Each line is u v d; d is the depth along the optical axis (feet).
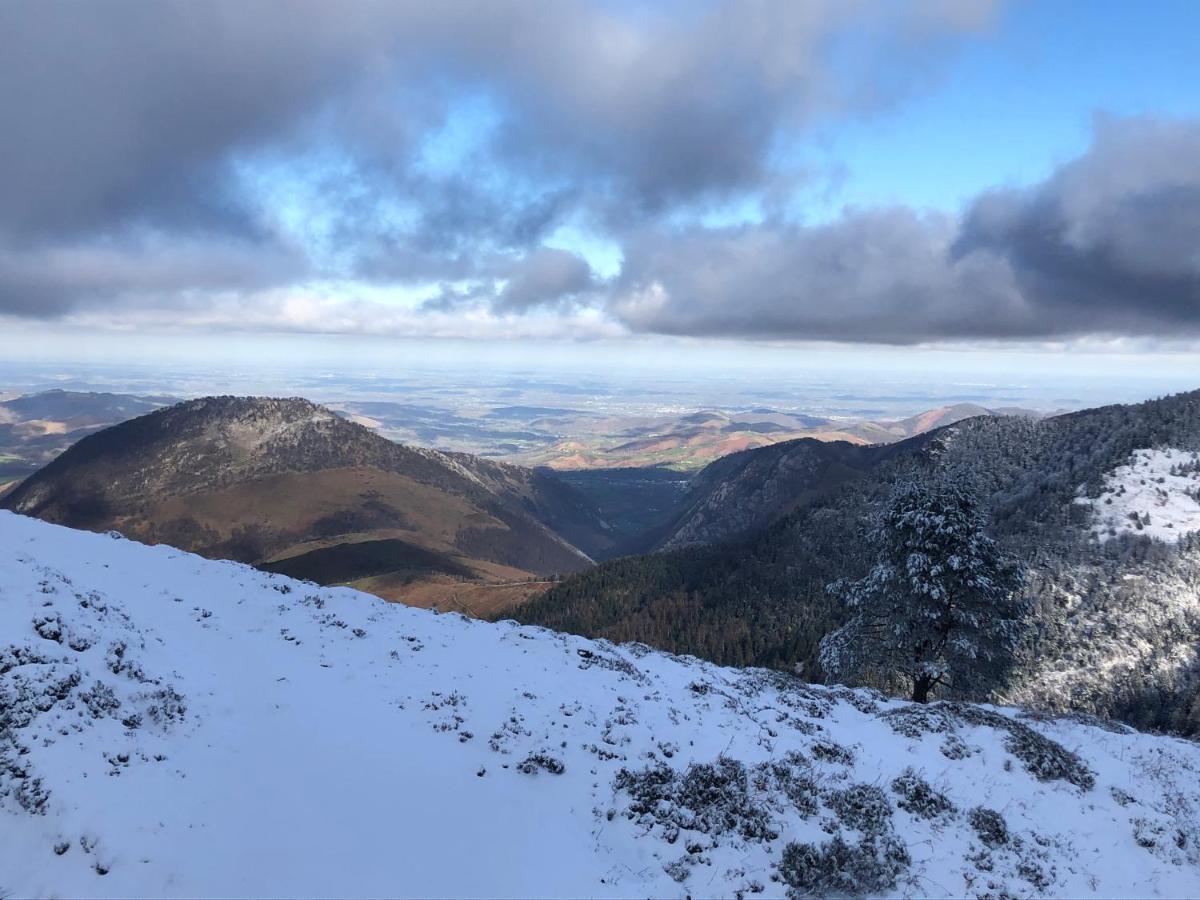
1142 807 51.37
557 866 34.83
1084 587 272.10
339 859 31.94
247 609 62.85
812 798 44.14
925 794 46.78
